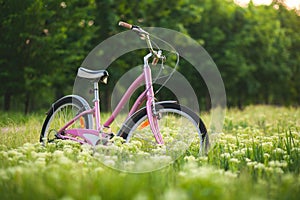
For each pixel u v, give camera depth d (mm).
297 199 3322
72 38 17500
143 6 21375
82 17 16047
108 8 19531
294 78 35500
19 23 14117
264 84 32344
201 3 28016
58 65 15562
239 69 28297
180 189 3055
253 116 11945
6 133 6965
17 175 3633
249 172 4273
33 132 7031
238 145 5965
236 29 29375
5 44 14430
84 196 3072
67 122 5746
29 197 3088
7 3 13867
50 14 14422
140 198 2701
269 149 5531
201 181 3143
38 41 14500
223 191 3223
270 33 31109
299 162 4793
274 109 15766
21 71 15164
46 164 4516
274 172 4160
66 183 3400
